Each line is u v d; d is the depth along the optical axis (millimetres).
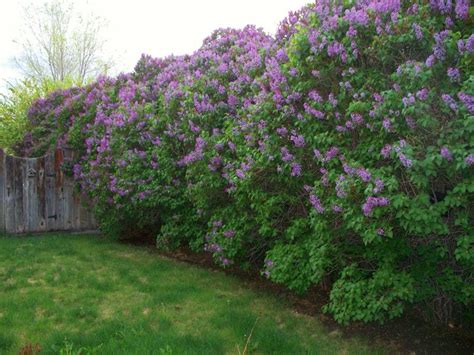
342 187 3717
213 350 3875
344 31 4207
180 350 3822
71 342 3957
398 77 3650
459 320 4461
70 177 9352
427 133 3518
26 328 4320
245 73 5836
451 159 3246
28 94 15836
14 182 8727
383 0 3955
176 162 6766
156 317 4625
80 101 9742
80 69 23078
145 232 8695
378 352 4035
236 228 5457
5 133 14594
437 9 3719
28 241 7984
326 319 4750
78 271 6176
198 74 6844
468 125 3174
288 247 4648
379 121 3844
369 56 4121
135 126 7566
